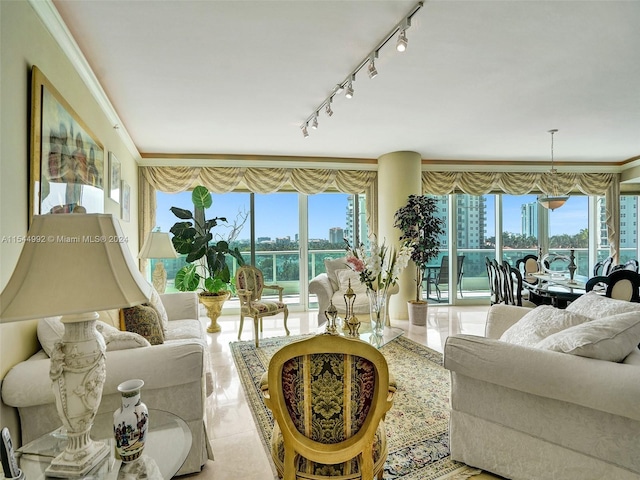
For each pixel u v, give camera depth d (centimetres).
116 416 116
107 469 114
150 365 162
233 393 280
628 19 208
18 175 159
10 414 147
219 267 490
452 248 635
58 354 109
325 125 405
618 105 351
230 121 382
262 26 211
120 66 257
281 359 124
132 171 465
